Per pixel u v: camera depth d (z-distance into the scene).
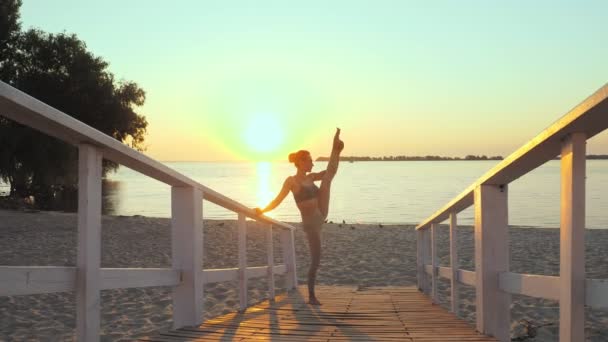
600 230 19.92
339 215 35.28
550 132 2.69
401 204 44.88
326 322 5.18
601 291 2.60
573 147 2.65
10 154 34.12
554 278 3.11
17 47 34.12
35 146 33.75
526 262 12.87
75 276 3.08
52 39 34.34
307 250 15.52
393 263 13.09
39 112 2.58
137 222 22.45
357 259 13.75
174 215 4.62
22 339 6.52
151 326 7.11
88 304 3.09
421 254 8.73
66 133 2.92
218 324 4.81
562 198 2.78
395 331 4.69
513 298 8.40
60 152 34.19
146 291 9.11
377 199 51.06
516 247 15.48
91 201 3.13
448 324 5.05
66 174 35.97
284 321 5.18
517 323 7.00
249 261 13.55
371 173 161.12
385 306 6.46
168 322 7.29
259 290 9.63
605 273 11.10
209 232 19.45
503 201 4.18
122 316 7.61
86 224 3.09
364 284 10.73
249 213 6.39
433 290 7.11
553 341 6.23
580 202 2.65
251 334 4.46
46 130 2.86
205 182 96.06
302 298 7.54
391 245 16.44
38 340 6.48
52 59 33.88
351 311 5.94
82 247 3.09
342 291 8.59
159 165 3.89
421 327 4.88
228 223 22.91
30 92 32.84
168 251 14.67
